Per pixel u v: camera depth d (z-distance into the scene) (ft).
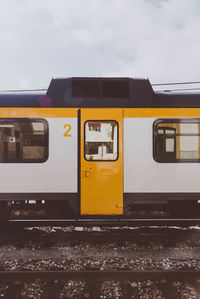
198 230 19.71
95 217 17.15
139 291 11.65
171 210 18.48
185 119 17.31
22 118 17.20
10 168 17.04
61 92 17.48
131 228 20.13
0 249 16.26
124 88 17.75
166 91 18.37
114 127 17.30
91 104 17.29
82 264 14.21
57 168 17.11
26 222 19.75
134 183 17.13
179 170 17.16
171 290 11.66
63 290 11.68
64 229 19.99
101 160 17.11
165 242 17.25
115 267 13.84
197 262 14.57
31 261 14.56
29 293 11.49
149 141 17.20
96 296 11.30
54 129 17.19
